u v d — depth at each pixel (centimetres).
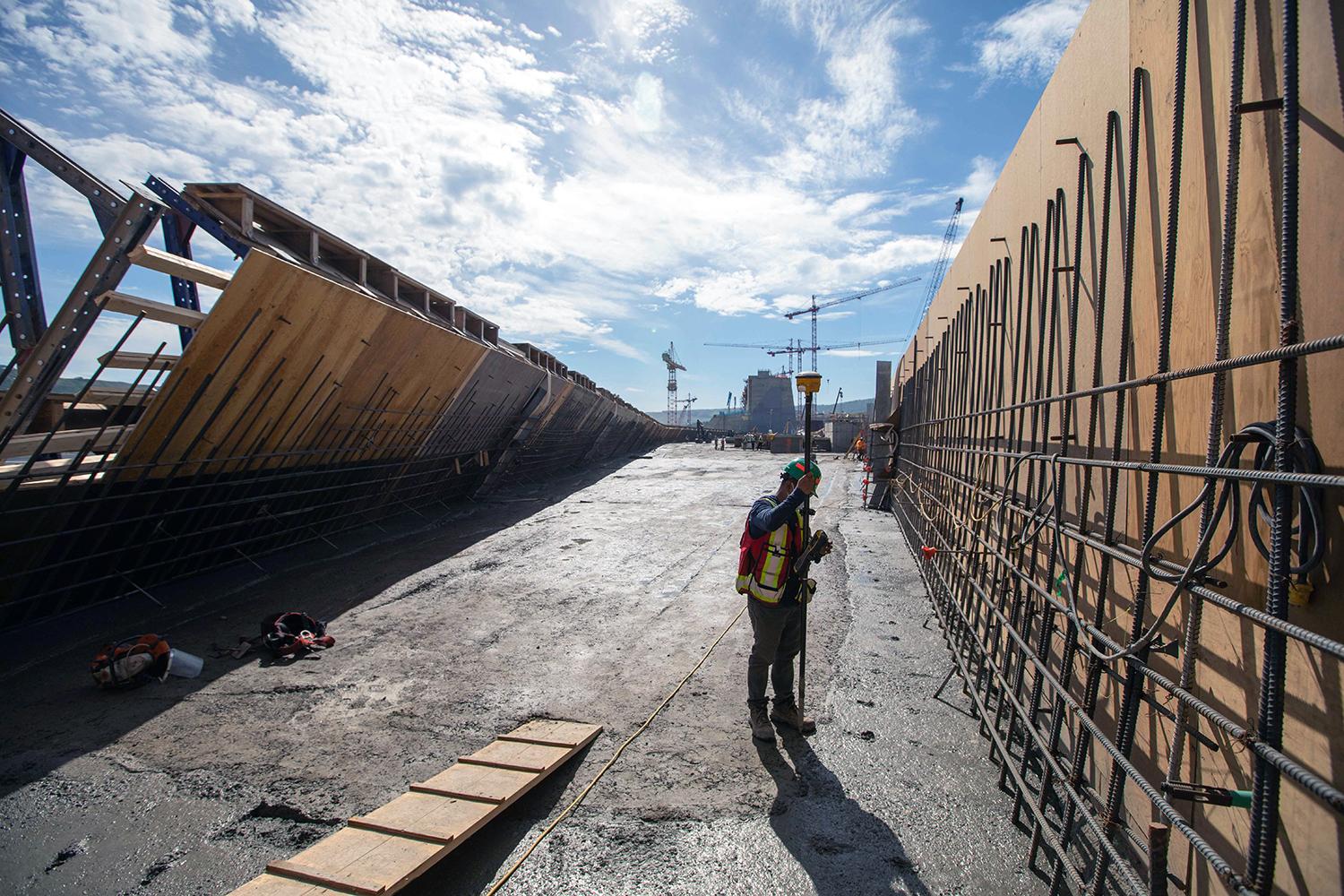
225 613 668
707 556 976
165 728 432
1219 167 218
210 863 305
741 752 405
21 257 640
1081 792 259
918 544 923
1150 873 186
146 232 519
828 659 561
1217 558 189
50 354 522
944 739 418
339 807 347
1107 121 303
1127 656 221
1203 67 227
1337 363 164
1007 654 397
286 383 730
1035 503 421
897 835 321
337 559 917
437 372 1055
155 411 614
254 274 596
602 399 2502
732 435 6450
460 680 516
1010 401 498
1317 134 170
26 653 549
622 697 486
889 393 2097
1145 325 274
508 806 341
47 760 389
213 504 724
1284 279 161
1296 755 179
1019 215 486
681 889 287
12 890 286
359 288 973
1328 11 166
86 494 596
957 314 730
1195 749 228
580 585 804
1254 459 200
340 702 474
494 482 1667
